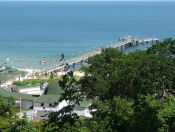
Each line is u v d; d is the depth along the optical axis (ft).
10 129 87.86
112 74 199.21
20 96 357.00
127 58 237.86
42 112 307.78
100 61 237.25
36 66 615.98
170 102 82.69
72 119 84.17
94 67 229.25
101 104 88.94
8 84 460.14
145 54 246.27
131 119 84.58
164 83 202.08
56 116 84.53
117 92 185.06
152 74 200.23
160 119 79.36
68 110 84.53
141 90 181.06
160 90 200.34
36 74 515.50
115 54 245.86
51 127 84.02
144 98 87.30
